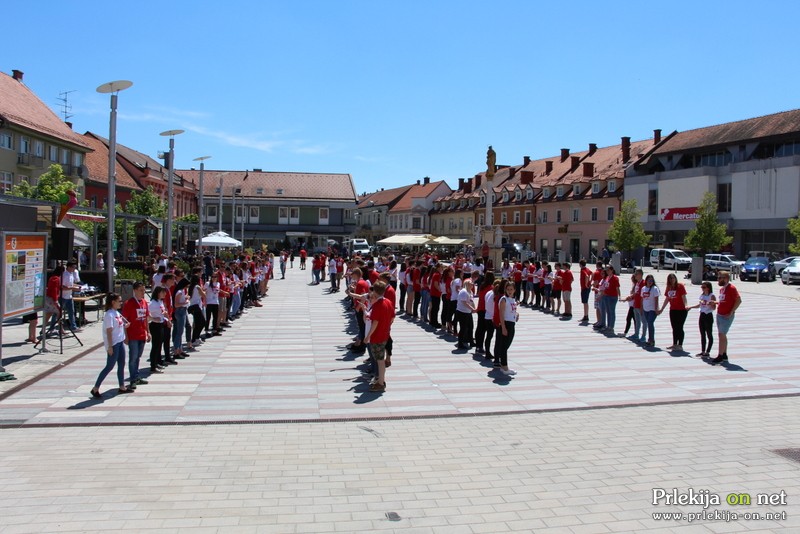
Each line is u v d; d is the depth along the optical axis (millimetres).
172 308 12641
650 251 56094
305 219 83812
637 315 15453
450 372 11719
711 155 55125
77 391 9883
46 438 7594
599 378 11258
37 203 16734
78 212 23531
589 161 68062
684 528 5230
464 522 5336
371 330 10148
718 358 12633
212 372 11508
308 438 7738
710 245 47562
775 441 7633
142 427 8109
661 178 56688
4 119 37812
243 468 6633
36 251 12102
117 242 34125
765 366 12312
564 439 7750
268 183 85375
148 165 68875
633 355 13539
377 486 6160
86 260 27812
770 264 40594
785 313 21141
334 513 5504
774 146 49812
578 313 21812
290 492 5980
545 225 70500
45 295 12633
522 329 17578
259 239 82500
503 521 5363
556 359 13078
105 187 55406
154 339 11414
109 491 5941
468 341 14234
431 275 18375
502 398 9805
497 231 37156
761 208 49094
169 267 19297
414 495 5934
